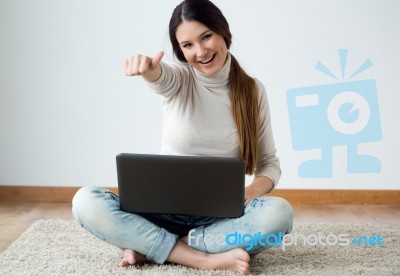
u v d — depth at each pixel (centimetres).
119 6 349
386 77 350
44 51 351
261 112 221
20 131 357
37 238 250
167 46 350
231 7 349
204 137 209
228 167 188
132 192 196
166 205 196
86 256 223
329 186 356
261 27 350
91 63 352
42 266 210
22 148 358
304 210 338
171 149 213
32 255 225
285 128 353
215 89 210
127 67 187
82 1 348
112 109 355
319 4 348
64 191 359
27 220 307
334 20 348
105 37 351
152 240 204
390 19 347
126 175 194
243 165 188
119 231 204
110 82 353
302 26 349
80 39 351
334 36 349
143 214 210
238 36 350
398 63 349
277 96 352
